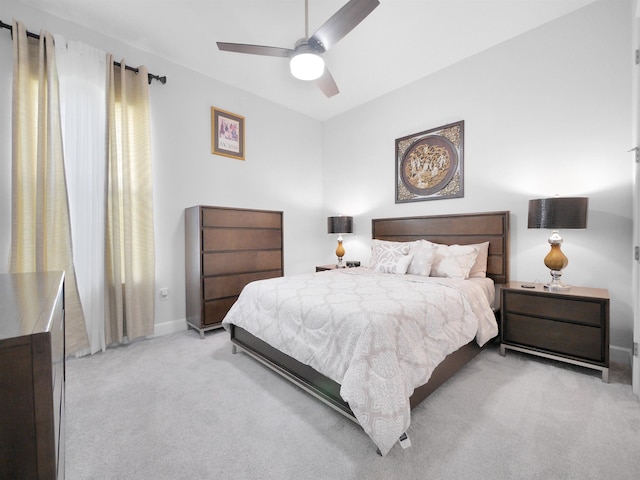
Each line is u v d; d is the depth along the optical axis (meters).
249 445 1.38
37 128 2.21
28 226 2.16
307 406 1.70
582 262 2.41
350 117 4.29
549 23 2.57
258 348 2.19
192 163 3.24
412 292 1.99
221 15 2.43
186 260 3.15
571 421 1.51
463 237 3.06
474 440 1.38
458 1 2.32
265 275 3.41
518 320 2.29
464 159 3.12
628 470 1.20
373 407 1.28
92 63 2.48
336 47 2.88
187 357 2.40
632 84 2.16
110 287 2.58
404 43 2.83
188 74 3.20
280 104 4.13
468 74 3.07
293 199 4.31
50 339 0.55
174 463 1.27
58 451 0.82
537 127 2.65
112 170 2.53
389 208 3.84
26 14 2.26
